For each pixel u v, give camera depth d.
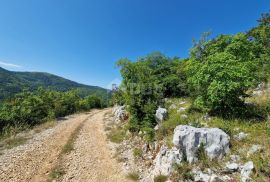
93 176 7.71
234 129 7.45
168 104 13.42
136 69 14.55
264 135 6.64
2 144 11.19
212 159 6.25
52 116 21.53
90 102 46.84
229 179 5.40
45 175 7.62
